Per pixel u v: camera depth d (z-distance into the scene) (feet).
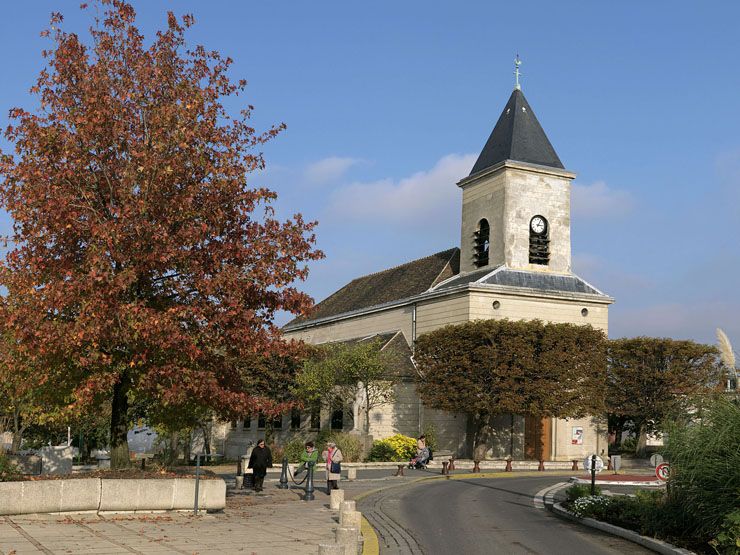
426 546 44.29
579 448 134.31
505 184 140.05
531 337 116.78
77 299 50.55
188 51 58.85
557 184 144.36
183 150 54.70
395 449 118.32
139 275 53.42
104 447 157.89
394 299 155.22
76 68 54.54
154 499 51.19
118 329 50.70
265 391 128.16
